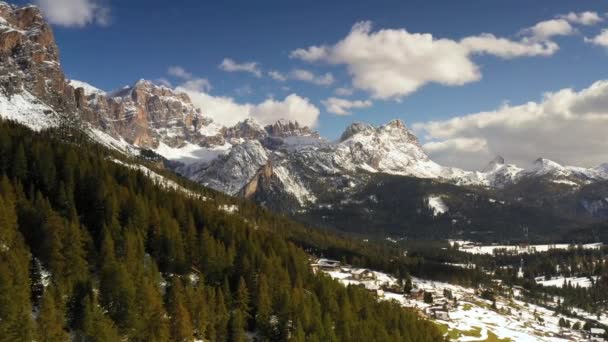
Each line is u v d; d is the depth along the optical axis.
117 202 167.88
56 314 109.44
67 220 145.50
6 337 100.25
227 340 135.00
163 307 131.12
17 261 116.12
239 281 147.62
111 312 121.50
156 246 159.88
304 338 136.25
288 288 158.88
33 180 179.12
